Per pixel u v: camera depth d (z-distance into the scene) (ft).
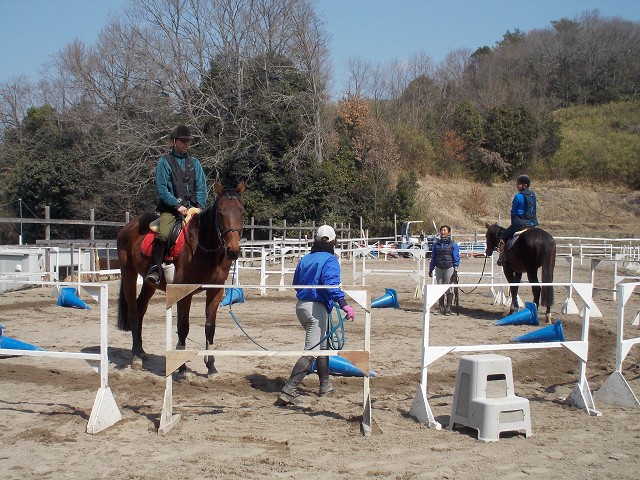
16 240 130.62
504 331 37.70
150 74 123.75
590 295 22.76
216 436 18.89
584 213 157.07
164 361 29.19
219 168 123.24
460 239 135.33
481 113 195.52
